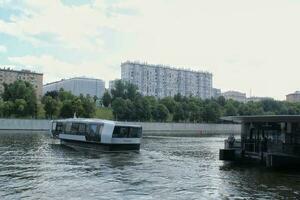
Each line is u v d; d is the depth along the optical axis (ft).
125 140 164.76
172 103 527.81
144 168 109.70
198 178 92.68
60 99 473.67
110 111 506.07
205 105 539.29
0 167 104.42
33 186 77.97
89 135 170.71
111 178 90.43
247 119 125.80
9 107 390.01
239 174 100.17
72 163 117.60
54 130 199.52
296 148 116.37
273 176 97.35
